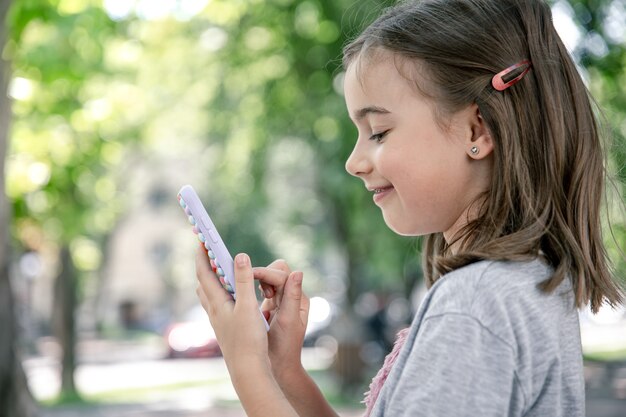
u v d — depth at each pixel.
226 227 27.09
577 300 1.37
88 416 13.84
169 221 46.59
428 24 1.44
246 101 13.94
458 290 1.27
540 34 1.47
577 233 1.44
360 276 15.27
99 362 26.80
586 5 8.05
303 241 20.61
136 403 15.69
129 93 13.46
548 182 1.42
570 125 1.48
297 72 12.80
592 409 10.39
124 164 24.08
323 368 20.56
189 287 46.28
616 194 1.73
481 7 1.46
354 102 1.47
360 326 15.39
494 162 1.40
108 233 29.50
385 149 1.42
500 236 1.37
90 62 10.62
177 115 16.38
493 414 1.21
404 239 12.89
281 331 1.68
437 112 1.40
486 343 1.23
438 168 1.40
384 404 1.30
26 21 7.99
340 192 12.64
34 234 14.42
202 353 27.34
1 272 6.83
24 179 11.62
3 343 6.92
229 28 13.41
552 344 1.29
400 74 1.42
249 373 1.40
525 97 1.43
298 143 13.78
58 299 16.83
